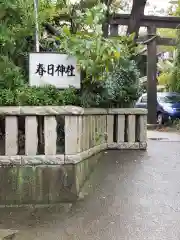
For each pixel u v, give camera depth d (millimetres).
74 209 3061
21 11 3943
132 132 5773
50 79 3826
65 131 3420
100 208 3068
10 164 3357
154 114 12094
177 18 10914
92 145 4645
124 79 5656
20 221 2793
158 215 2879
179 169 4469
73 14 5168
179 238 2439
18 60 4145
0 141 3771
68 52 3809
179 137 8320
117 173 4258
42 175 3357
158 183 3830
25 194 3307
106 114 5598
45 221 2785
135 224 2693
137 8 8422
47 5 4770
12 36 3904
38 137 3578
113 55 3992
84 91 4262
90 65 3883
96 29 4125
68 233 2541
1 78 3607
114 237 2463
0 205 3234
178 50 12289
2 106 3424
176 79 13016
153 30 11000
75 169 3426
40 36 4621
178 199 3293
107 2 5695
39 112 3379
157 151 5781
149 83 12039
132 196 3389
